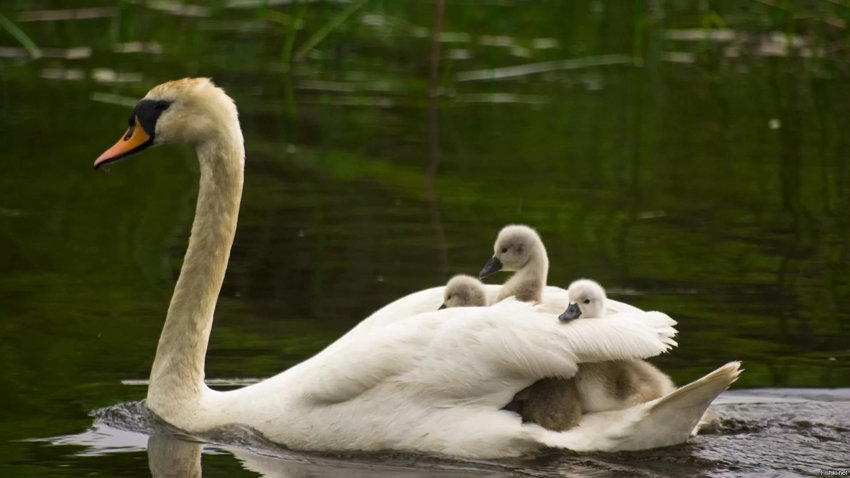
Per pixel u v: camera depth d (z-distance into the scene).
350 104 22.98
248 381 11.84
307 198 17.72
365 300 13.95
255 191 18.02
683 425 9.95
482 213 17.08
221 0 29.08
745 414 11.02
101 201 17.53
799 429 10.71
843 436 10.55
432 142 20.62
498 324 10.16
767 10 28.11
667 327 10.31
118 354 12.47
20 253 15.32
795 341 12.77
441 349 10.21
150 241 15.90
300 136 20.81
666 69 25.78
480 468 9.91
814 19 27.23
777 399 11.38
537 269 12.20
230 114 11.55
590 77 25.17
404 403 10.22
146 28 27.47
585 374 10.28
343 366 10.37
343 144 20.44
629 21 28.12
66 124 21.00
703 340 12.80
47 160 19.20
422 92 23.94
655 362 12.30
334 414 10.35
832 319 13.36
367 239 15.97
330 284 14.44
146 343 12.76
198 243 11.41
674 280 14.54
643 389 10.42
